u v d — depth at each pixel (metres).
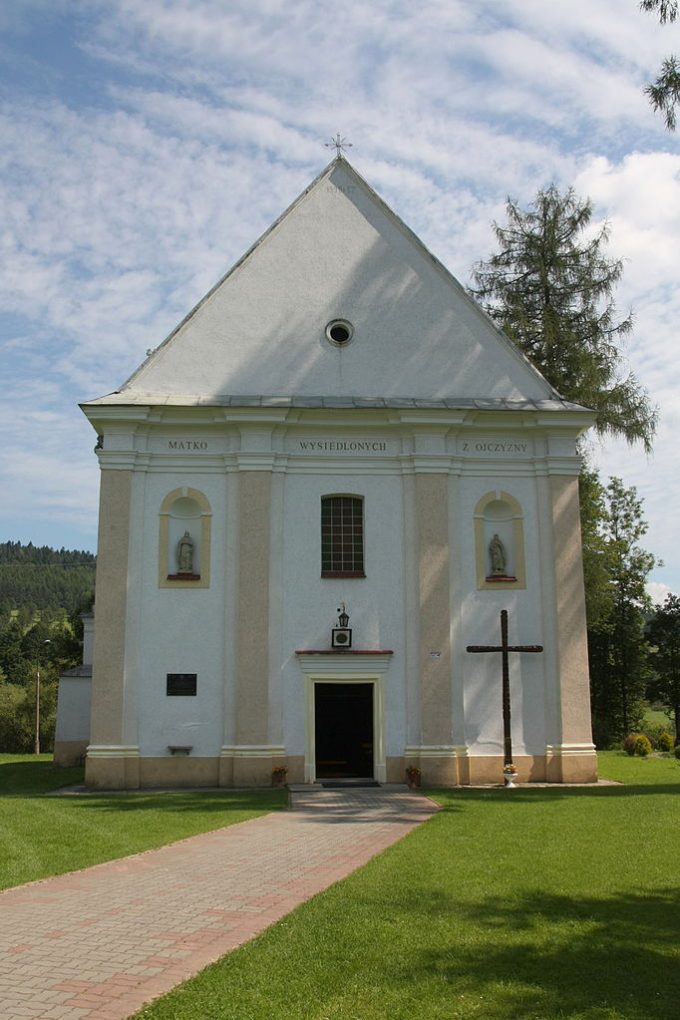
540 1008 6.31
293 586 22.52
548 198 34.38
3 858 11.48
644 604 49.25
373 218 24.53
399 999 6.43
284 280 24.03
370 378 23.70
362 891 9.52
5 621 109.50
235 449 22.88
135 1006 6.20
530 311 33.91
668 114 15.31
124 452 22.44
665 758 31.97
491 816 15.53
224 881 10.29
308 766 21.78
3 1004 6.21
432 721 21.91
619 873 10.46
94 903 9.14
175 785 21.42
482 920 8.39
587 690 22.52
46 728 67.06
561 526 23.19
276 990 6.55
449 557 22.83
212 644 22.09
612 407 32.81
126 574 22.02
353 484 23.09
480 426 23.47
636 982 6.82
